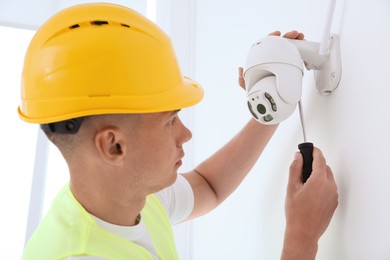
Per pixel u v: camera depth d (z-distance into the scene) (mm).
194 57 1707
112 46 611
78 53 612
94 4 643
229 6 1319
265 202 999
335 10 740
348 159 678
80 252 652
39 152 1889
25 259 706
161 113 669
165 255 813
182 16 1780
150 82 636
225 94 1336
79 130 638
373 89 616
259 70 690
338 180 707
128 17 633
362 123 642
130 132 645
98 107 614
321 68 751
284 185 907
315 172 666
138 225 755
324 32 705
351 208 665
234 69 1260
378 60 606
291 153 882
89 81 612
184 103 666
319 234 654
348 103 683
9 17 2006
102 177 671
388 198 575
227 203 1245
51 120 632
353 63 671
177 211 947
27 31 2031
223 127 1344
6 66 1972
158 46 651
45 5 2043
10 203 1899
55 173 1946
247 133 939
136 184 689
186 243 1658
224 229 1270
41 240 709
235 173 964
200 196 969
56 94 625
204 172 1013
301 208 659
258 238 1036
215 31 1452
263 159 1021
